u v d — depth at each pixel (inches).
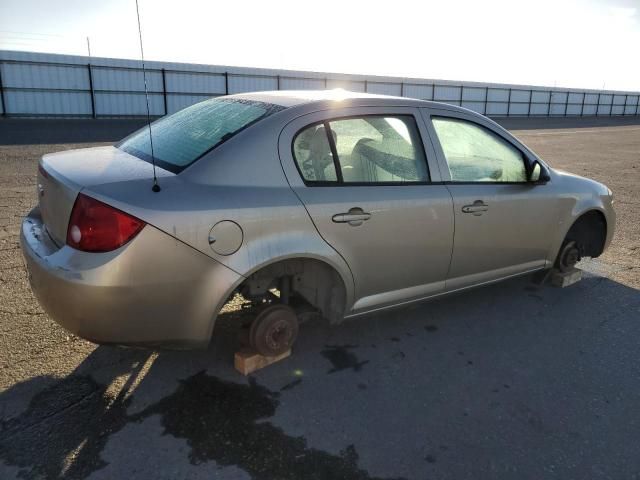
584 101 2151.8
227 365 117.3
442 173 128.0
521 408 106.0
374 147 118.2
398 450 92.3
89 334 92.5
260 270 105.1
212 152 100.0
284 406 103.5
